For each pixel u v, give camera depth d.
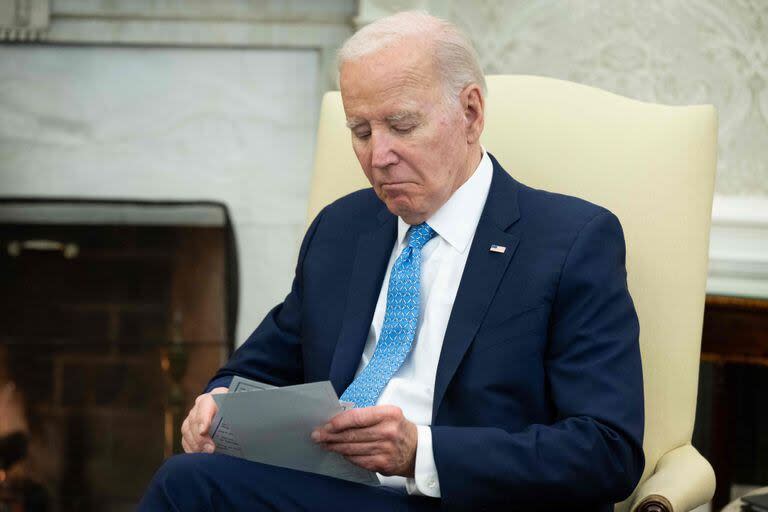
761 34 4.33
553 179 2.95
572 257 2.56
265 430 2.31
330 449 2.34
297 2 5.01
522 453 2.38
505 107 3.06
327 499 2.38
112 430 4.97
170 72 5.09
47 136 5.10
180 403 4.99
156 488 2.36
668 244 2.83
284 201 5.11
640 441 2.45
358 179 3.11
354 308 2.75
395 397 2.62
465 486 2.37
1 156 5.12
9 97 5.10
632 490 2.47
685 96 4.38
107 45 5.07
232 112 5.09
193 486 2.35
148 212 5.02
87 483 4.96
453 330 2.58
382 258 2.78
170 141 5.11
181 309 5.02
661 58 4.38
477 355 2.55
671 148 2.88
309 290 2.84
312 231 2.95
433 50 2.56
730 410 4.38
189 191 5.11
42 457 4.96
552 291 2.55
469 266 2.63
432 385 2.62
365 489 2.41
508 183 2.73
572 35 4.42
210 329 5.02
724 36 4.34
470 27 4.50
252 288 5.14
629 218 2.86
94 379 4.99
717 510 4.41
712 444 4.42
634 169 2.89
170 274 5.02
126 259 5.01
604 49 4.40
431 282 2.70
